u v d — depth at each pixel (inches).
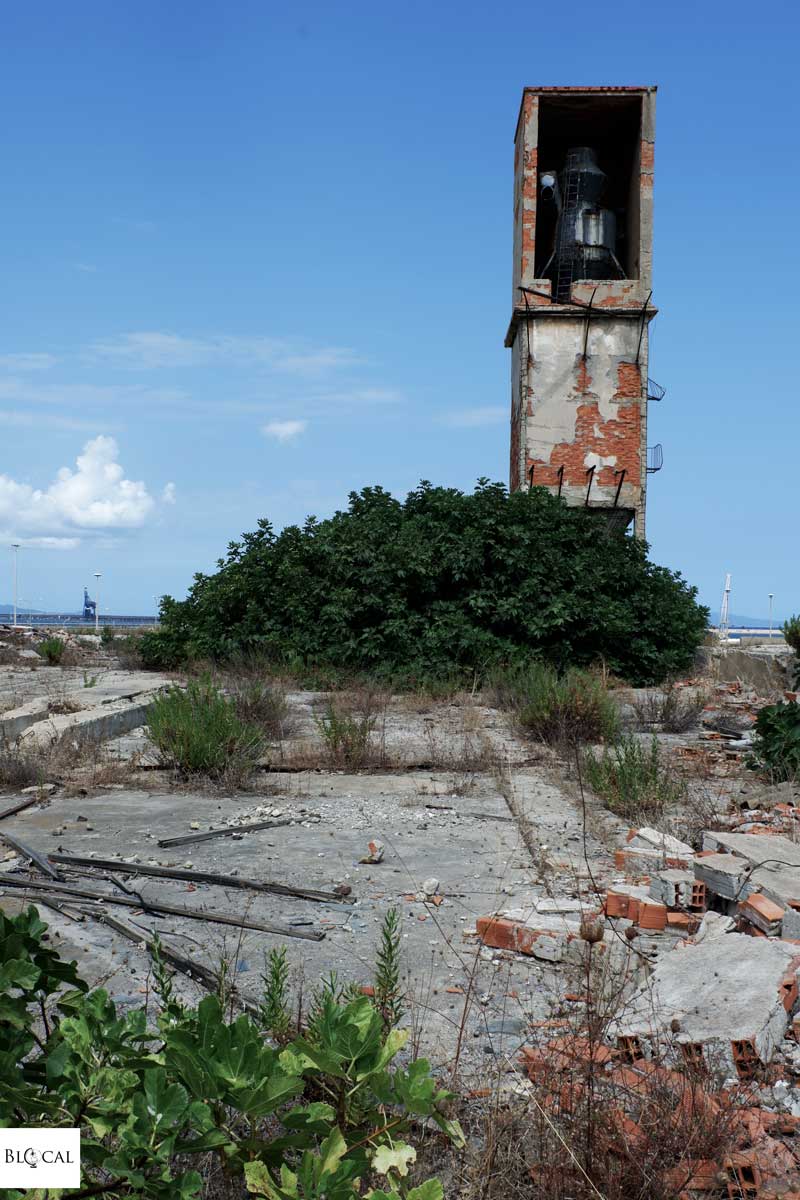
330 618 721.6
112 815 314.2
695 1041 138.4
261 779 374.3
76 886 237.1
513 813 319.0
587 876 246.1
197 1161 106.6
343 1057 80.0
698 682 716.7
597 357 978.1
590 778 354.6
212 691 429.4
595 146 1095.6
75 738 422.9
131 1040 83.3
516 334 1037.2
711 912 207.9
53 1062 78.7
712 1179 108.5
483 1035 151.4
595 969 169.8
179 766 374.6
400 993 169.2
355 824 303.6
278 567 749.3
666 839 261.0
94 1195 74.0
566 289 1026.1
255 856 265.0
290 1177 72.7
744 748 454.9
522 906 219.3
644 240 994.1
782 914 191.2
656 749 360.8
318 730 483.8
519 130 1043.3
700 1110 116.0
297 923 208.2
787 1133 123.3
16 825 299.6
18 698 578.6
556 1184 105.7
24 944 85.3
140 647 796.0
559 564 743.1
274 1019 133.0
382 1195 72.5
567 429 976.9
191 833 288.8
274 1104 74.8
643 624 753.0
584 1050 134.7
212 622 751.1
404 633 696.4
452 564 725.9
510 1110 120.0
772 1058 141.6
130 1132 72.1
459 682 668.7
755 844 236.5
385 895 230.1
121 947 193.0
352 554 739.4
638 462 975.0
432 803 334.6
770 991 151.9
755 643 964.0
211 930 204.2
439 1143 117.6
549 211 1069.8
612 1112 115.8
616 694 613.9
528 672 636.7
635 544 823.1
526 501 781.3
